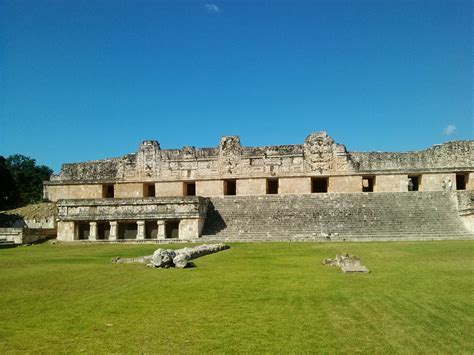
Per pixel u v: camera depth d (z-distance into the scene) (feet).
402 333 25.94
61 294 38.68
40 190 284.41
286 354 22.56
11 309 32.89
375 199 135.54
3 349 23.75
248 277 47.88
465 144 149.59
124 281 45.68
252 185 159.02
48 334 26.37
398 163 152.97
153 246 107.76
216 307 33.06
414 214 124.88
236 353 22.79
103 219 132.67
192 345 24.17
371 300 34.76
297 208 135.23
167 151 167.12
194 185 174.50
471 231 112.78
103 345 24.29
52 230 142.10
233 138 162.09
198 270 54.49
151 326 27.99
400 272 50.14
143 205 131.13
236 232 126.11
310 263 61.87
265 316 30.27
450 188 148.36
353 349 23.21
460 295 36.40
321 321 28.78
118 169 171.32
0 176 217.77
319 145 157.07
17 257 78.59
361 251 78.33
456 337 25.07
